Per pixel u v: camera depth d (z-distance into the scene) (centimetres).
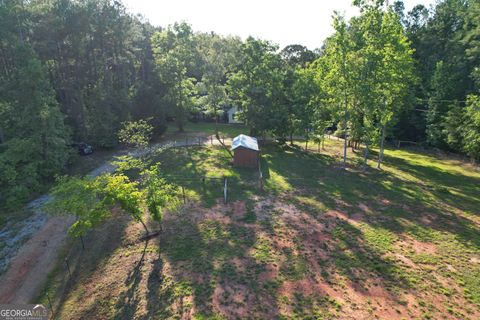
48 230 1873
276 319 1108
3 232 1859
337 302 1191
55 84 3891
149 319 1133
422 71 4462
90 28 3700
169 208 1861
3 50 3039
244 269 1397
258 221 1862
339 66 2636
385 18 2509
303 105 3653
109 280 1369
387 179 2719
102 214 1477
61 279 1415
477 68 3189
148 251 1566
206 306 1178
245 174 2759
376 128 2908
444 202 2211
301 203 2141
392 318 1115
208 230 1755
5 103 2562
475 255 1526
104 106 3494
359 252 1537
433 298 1219
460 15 4016
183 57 4244
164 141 4056
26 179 2295
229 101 4497
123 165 1869
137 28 4728
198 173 2748
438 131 3809
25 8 3130
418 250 1564
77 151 3189
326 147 4003
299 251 1542
